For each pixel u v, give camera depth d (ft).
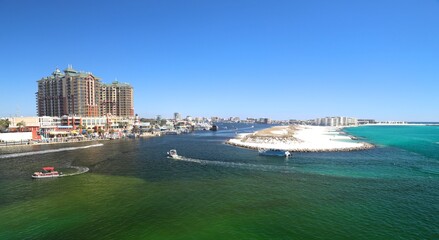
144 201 163.02
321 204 154.30
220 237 117.08
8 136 477.36
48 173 229.04
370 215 138.21
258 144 456.86
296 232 120.57
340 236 116.37
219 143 524.52
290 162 287.69
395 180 205.67
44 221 135.74
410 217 135.33
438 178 210.79
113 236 119.96
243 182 203.62
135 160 310.45
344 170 243.40
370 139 586.86
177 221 134.10
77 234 122.11
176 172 241.96
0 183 206.80
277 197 167.43
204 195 173.17
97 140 589.32
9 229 127.13
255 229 124.16
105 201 163.84
